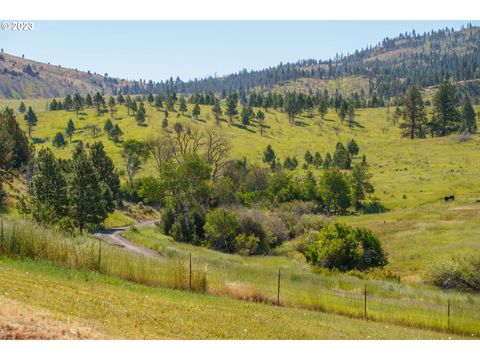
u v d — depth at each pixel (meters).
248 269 33.72
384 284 34.06
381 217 73.38
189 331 16.30
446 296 31.56
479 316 25.30
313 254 45.03
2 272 19.58
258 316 20.78
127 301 18.81
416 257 48.56
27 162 79.62
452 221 64.38
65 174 62.75
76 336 12.89
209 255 46.22
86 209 59.09
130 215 87.12
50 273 21.83
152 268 25.45
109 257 25.75
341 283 32.94
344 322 22.50
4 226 24.84
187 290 24.73
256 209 64.38
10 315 13.12
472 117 178.00
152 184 67.38
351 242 44.06
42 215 43.88
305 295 26.94
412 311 25.59
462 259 37.91
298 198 88.19
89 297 18.00
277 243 58.53
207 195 68.50
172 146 86.62
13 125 86.06
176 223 60.72
